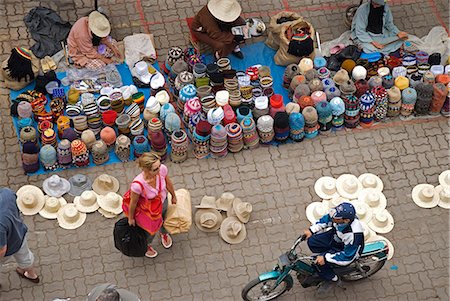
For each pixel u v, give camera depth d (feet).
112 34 39.65
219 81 35.50
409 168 35.04
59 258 31.17
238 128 34.09
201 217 32.04
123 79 37.70
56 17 39.06
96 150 33.40
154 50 38.50
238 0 41.78
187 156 34.73
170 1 41.32
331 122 35.65
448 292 31.04
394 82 36.40
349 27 40.78
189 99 34.94
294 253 28.07
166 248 31.60
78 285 30.48
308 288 30.68
